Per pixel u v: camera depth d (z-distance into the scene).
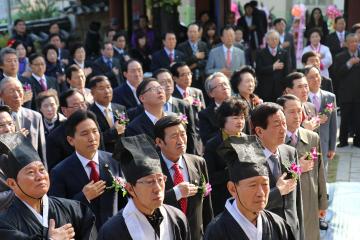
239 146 5.99
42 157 11.88
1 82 11.68
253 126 8.20
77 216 6.67
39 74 16.66
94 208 8.30
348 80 18.42
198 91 15.27
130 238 6.04
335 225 11.80
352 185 13.97
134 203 6.16
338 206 12.66
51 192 8.32
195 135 12.47
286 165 8.03
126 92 15.14
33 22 33.50
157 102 11.12
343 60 18.67
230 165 6.10
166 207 6.43
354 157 17.64
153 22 26.08
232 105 9.16
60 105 12.77
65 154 10.48
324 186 9.66
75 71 14.81
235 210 6.09
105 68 20.92
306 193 8.99
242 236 6.01
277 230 6.26
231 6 28.81
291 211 7.80
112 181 8.38
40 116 12.06
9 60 14.80
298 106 9.23
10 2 32.34
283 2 28.64
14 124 10.83
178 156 8.23
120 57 22.50
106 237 6.07
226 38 19.66
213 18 28.81
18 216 6.24
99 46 27.77
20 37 25.91
